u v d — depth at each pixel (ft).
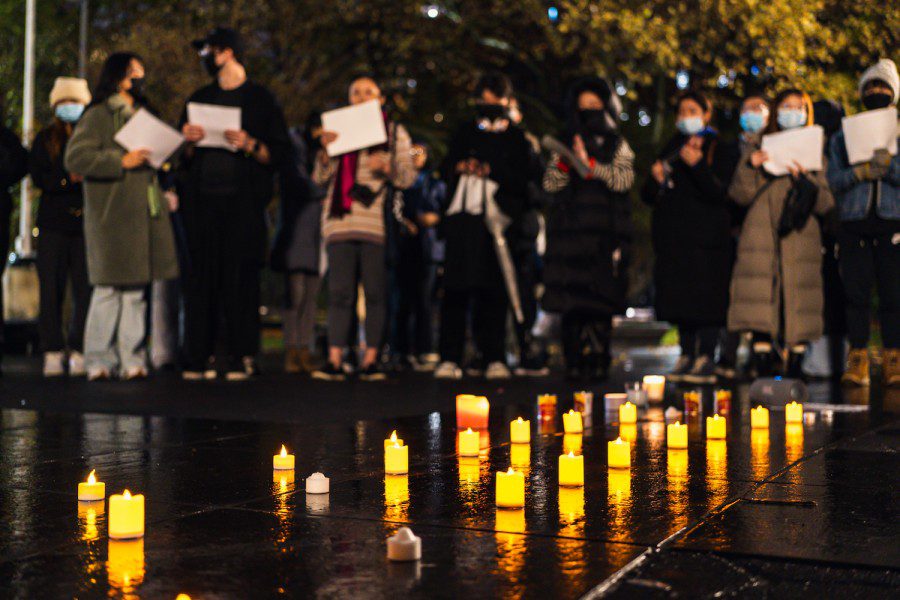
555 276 25.38
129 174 24.29
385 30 63.62
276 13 65.00
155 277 24.88
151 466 12.06
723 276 24.36
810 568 7.47
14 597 6.88
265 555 7.88
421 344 33.42
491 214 25.68
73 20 70.85
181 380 25.20
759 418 15.43
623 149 25.31
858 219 23.35
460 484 10.75
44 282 26.43
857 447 13.41
